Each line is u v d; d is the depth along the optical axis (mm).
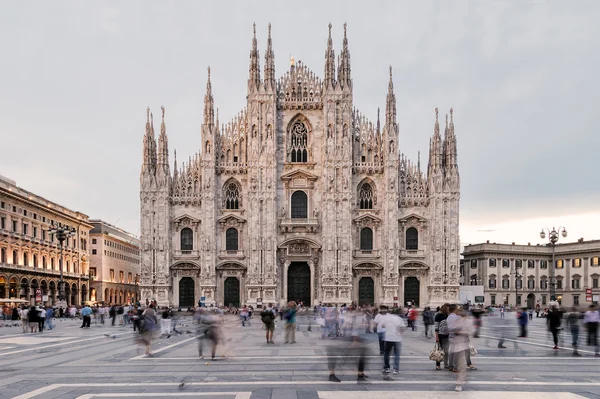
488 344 38625
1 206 95562
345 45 95812
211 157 93500
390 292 91938
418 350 34406
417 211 94938
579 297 136875
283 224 93188
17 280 99125
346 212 92812
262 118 94188
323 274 92000
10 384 21625
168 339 45000
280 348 35938
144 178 93125
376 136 96312
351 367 26000
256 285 91688
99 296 147500
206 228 92688
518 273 136250
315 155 95812
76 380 22547
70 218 126312
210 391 19938
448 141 94438
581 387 20719
